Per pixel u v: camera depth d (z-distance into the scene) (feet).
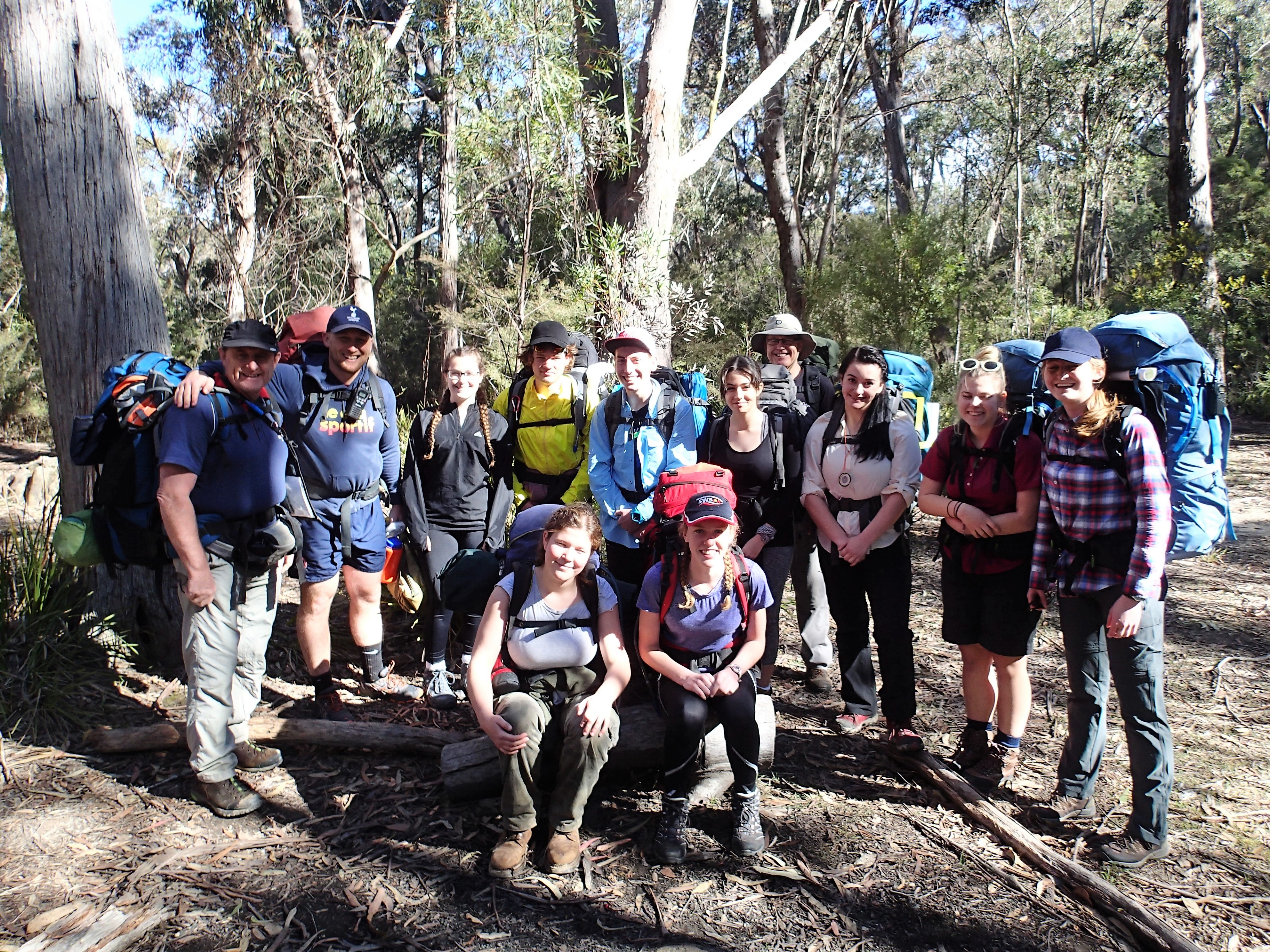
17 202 14.05
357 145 54.39
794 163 60.29
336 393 12.62
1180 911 9.48
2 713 12.22
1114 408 9.98
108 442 10.91
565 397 14.42
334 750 12.30
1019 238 66.59
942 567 12.16
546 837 10.52
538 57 22.50
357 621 13.82
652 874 9.94
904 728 12.45
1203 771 12.65
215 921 8.82
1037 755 13.04
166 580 14.15
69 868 9.51
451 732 12.43
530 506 14.57
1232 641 18.35
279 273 56.49
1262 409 54.54
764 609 10.69
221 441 10.44
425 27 42.27
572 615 10.50
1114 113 77.00
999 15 76.64
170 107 58.59
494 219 34.17
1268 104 104.99
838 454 12.69
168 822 10.44
